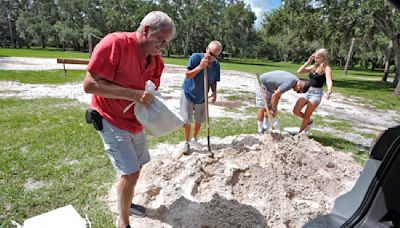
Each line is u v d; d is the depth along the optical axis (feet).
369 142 19.11
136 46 6.98
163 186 9.75
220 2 188.14
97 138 15.89
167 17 6.80
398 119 29.01
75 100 26.76
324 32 60.95
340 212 4.83
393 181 4.17
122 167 7.32
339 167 11.96
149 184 10.16
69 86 35.09
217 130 18.72
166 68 69.15
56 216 8.41
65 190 10.33
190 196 9.28
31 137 15.57
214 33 187.11
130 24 175.32
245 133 18.40
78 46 193.98
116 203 9.60
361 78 81.97
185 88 13.25
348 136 20.38
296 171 10.82
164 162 11.69
